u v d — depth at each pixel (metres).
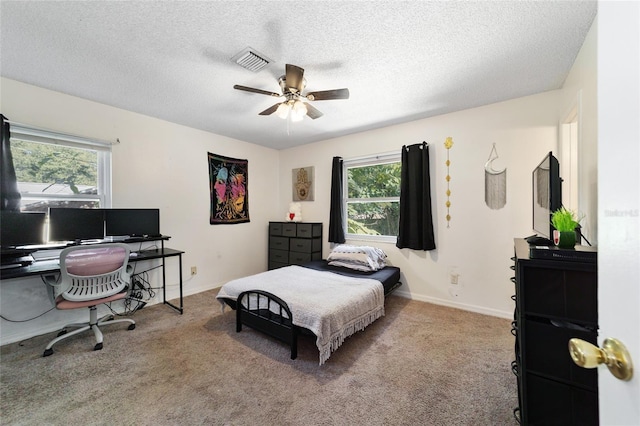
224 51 1.96
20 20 1.63
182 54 2.00
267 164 4.90
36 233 2.34
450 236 3.19
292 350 2.05
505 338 2.38
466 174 3.08
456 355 2.10
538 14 1.58
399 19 1.62
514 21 1.64
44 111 2.55
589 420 1.08
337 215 4.14
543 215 1.80
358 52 1.96
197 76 2.32
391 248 3.69
